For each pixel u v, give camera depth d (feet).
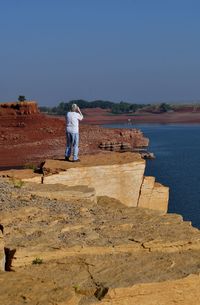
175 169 162.71
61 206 45.16
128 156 68.90
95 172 62.49
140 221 42.24
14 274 32.04
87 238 37.14
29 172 62.08
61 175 60.39
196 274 32.30
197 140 319.27
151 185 66.74
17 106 291.99
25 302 28.50
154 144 286.87
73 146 65.05
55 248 34.68
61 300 28.68
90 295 30.37
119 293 30.09
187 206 94.79
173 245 36.86
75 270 32.99
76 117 64.64
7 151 226.58
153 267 33.42
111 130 279.28
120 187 64.49
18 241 35.78
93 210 45.39
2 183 50.57
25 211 41.65
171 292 31.35
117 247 35.91
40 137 262.67
